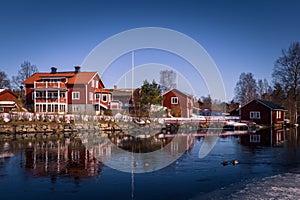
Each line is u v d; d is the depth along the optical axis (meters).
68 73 46.44
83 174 11.83
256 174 11.96
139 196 9.24
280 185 10.31
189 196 9.24
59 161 14.51
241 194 9.35
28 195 9.26
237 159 15.28
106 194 9.40
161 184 10.53
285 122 51.38
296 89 50.44
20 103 43.22
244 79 71.94
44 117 33.66
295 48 50.41
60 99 41.97
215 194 9.39
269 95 68.88
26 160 14.75
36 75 47.34
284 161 14.70
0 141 23.72
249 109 48.25
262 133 32.31
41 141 23.81
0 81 67.12
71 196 9.19
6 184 10.41
